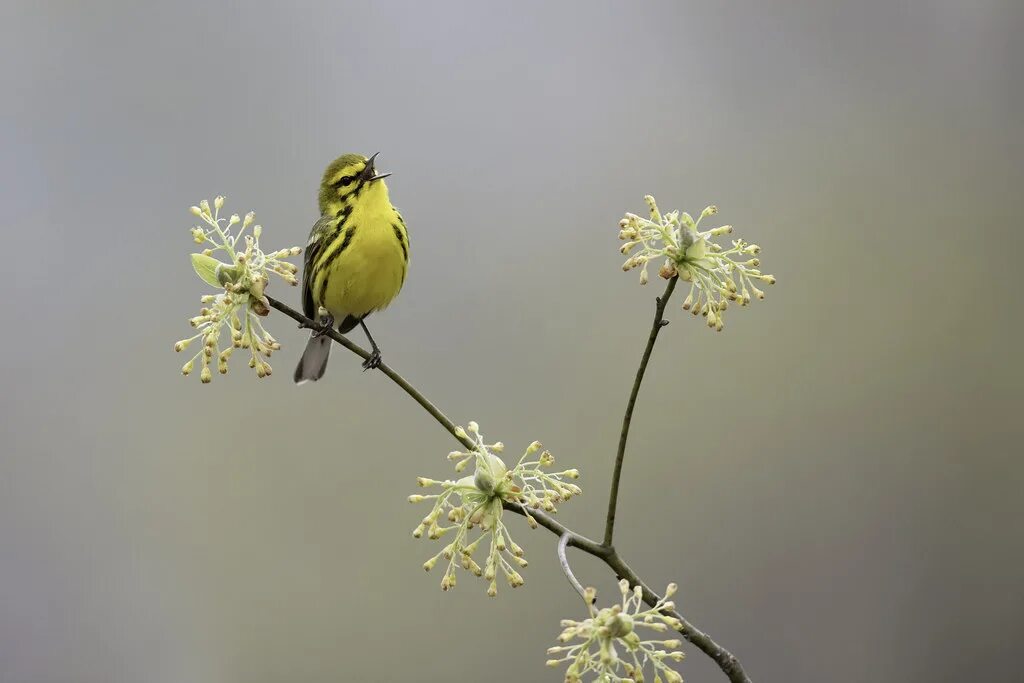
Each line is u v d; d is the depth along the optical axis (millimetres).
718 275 5965
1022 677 15391
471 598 14828
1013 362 17156
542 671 14344
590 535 15289
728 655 5773
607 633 5102
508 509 5965
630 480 15586
